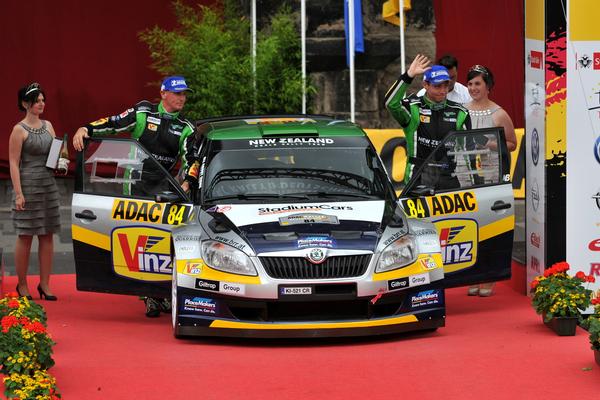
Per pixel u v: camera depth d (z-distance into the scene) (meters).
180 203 27.31
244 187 26.75
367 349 24.20
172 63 49.69
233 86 47.16
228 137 28.09
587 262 29.64
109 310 29.97
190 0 52.44
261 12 50.94
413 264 24.94
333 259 24.25
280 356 23.58
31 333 21.34
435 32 52.66
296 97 47.47
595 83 29.23
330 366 22.69
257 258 24.23
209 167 27.39
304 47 47.78
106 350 24.39
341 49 51.03
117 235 27.44
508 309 29.41
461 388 21.03
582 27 29.05
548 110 29.31
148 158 28.33
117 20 52.84
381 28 52.03
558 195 29.47
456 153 28.80
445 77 29.05
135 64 53.12
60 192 51.38
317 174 27.17
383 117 52.25
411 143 29.75
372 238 24.77
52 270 36.62
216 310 24.47
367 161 27.81
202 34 48.59
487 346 24.47
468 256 28.53
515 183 49.25
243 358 23.42
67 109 52.81
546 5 29.05
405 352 23.89
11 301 23.03
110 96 53.12
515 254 33.34
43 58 52.47
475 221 28.52
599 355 22.44
